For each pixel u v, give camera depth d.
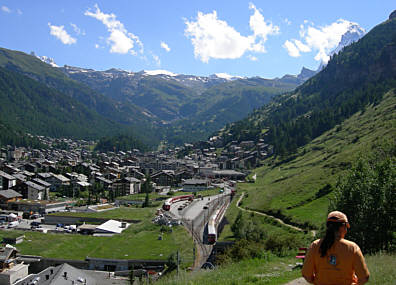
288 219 73.50
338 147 136.88
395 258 20.97
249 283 17.22
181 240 78.00
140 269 64.56
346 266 7.32
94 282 59.41
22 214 121.38
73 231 95.94
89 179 195.50
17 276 64.06
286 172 143.62
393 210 31.47
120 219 106.19
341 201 36.25
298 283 16.05
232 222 86.19
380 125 130.38
